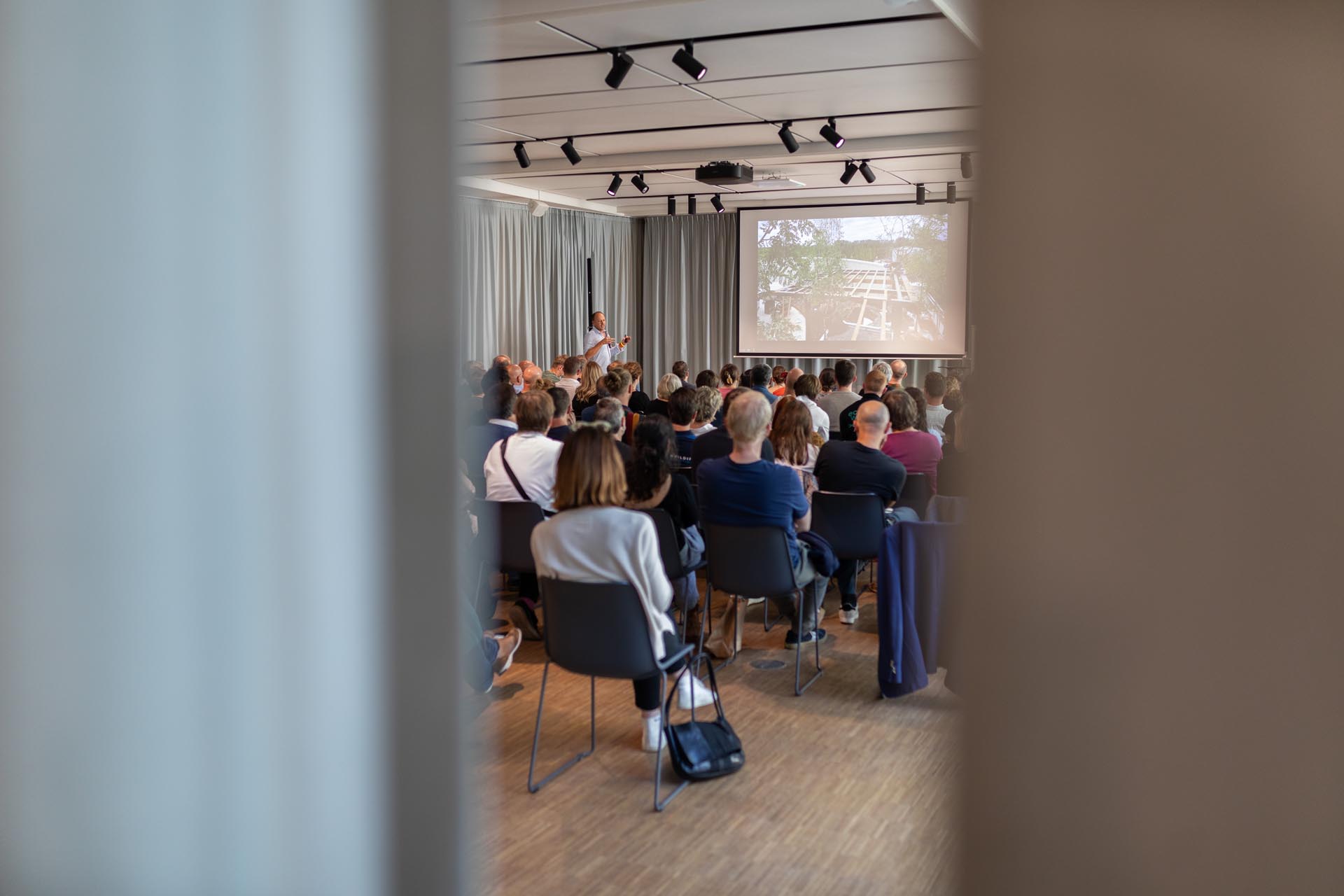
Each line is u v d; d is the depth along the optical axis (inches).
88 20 40.2
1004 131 35.7
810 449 214.8
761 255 470.0
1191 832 35.3
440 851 51.4
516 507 167.8
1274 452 33.6
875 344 453.1
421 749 50.3
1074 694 36.2
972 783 38.1
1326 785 34.0
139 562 42.3
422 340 47.6
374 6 47.2
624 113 271.9
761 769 131.8
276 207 44.6
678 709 152.2
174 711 43.1
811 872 105.7
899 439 196.7
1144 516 35.0
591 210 478.6
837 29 194.4
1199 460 34.2
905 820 117.3
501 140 312.5
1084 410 35.4
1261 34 32.8
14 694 43.1
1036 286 35.7
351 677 48.4
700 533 176.1
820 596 180.4
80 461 41.4
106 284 41.1
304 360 45.8
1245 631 34.3
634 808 120.6
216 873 44.9
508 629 182.1
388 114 47.5
